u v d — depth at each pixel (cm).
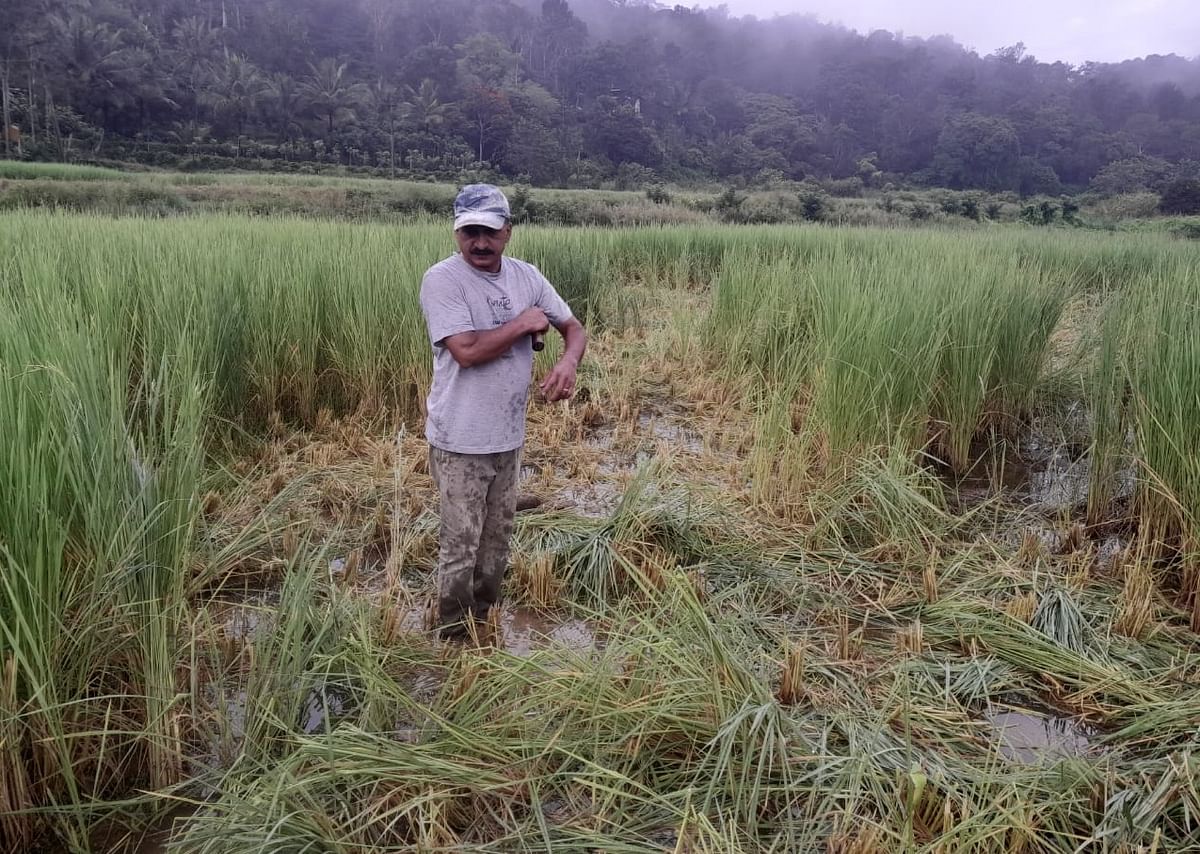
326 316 652
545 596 383
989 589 396
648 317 1045
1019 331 614
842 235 1552
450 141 7469
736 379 746
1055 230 2731
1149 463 425
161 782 251
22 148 4884
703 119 11425
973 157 10212
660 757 270
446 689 295
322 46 10288
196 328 512
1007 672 327
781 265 881
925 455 534
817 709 297
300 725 285
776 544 444
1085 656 336
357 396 639
